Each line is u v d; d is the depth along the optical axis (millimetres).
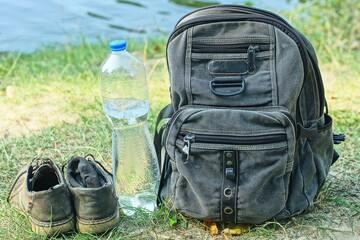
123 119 1783
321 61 2969
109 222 1638
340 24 3459
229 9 1654
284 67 1607
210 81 1632
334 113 2271
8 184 1889
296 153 1654
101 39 3693
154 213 1712
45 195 1600
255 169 1591
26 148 2090
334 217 1711
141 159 1782
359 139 2088
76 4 4391
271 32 1616
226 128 1582
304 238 1641
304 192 1682
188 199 1646
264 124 1576
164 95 2535
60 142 2129
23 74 2832
